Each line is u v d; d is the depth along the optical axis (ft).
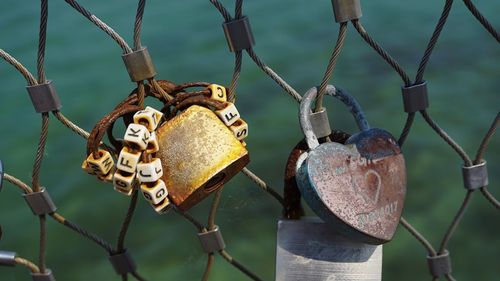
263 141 3.90
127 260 1.12
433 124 0.97
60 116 0.90
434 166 3.51
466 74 4.42
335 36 5.20
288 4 5.90
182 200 0.84
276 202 3.22
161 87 0.89
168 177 0.84
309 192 0.85
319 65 4.80
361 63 4.74
